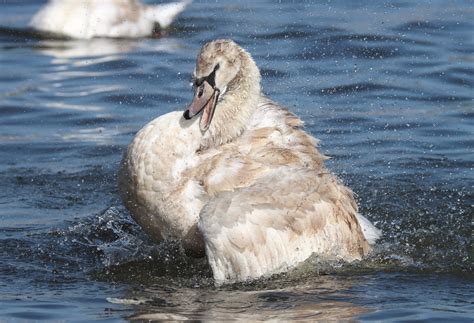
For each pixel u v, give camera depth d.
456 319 10.61
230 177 12.25
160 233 12.60
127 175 12.44
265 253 11.88
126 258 12.78
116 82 20.36
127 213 14.51
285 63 20.81
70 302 11.32
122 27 23.44
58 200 15.09
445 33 22.27
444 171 15.98
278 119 13.34
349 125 17.95
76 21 23.56
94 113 18.83
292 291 11.58
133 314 10.85
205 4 24.78
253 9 24.28
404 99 19.12
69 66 21.45
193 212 12.22
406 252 13.00
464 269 12.39
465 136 17.44
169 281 12.07
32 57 22.08
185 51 22.00
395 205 14.65
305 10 24.00
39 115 18.83
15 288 11.84
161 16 23.66
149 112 18.88
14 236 13.61
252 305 11.11
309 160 13.00
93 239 13.60
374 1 24.44
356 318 10.64
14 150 17.23
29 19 24.33
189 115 12.30
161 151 12.28
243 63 12.99
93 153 17.08
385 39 21.91
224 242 11.72
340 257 12.47
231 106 12.94
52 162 16.72
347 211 12.67
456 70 20.33
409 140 17.31
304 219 12.16
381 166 16.22
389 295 11.43
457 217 14.20
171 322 10.57
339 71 20.41
